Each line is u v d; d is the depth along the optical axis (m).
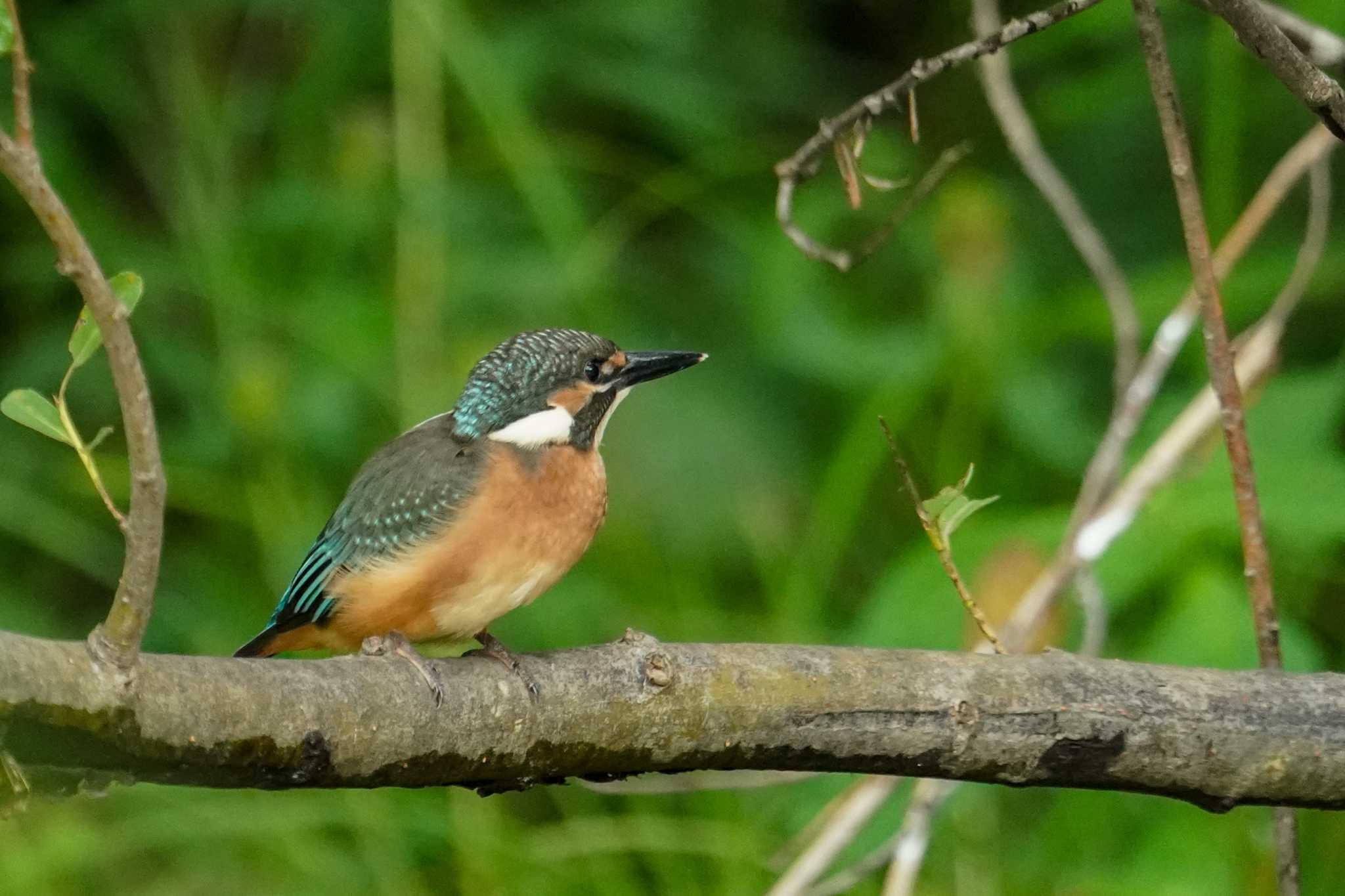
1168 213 11.95
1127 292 8.54
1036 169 8.59
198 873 9.73
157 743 4.57
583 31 11.94
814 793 8.95
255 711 4.75
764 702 5.29
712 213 11.88
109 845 9.31
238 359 10.71
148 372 11.49
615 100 12.06
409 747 5.02
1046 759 5.36
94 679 4.43
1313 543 8.42
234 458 10.98
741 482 10.83
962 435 10.78
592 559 10.56
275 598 10.45
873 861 7.44
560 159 12.12
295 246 11.40
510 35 11.83
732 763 5.38
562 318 11.00
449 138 12.05
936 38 12.87
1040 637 8.55
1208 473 8.48
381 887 9.58
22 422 4.21
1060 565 7.83
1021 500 10.99
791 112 12.54
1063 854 8.98
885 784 7.54
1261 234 11.36
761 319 11.20
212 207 11.40
